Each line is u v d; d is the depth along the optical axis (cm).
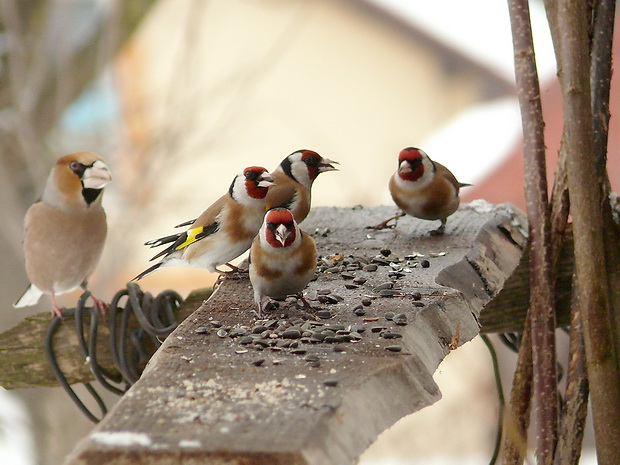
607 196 653
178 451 362
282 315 617
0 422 1620
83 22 1848
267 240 640
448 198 849
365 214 945
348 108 3081
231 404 416
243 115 2592
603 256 603
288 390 437
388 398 457
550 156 2036
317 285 692
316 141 2986
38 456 1680
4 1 1598
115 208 1770
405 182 853
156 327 770
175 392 435
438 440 1694
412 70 3117
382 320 584
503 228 868
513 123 2831
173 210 1950
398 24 3072
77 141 1802
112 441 370
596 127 656
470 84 3141
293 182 941
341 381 451
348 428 404
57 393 1667
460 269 733
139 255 2631
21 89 1617
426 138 3094
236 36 2869
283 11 2878
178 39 2622
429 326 592
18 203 1678
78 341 789
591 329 602
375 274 714
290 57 3034
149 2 1736
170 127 1694
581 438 656
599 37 663
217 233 895
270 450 361
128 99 2406
